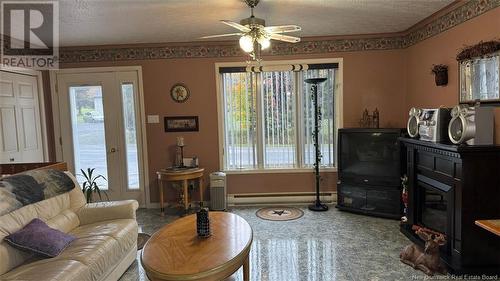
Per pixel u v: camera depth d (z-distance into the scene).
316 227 3.85
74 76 4.72
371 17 3.64
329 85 4.70
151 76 4.72
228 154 4.85
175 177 4.33
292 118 4.78
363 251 3.19
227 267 2.09
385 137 4.04
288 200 4.82
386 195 4.09
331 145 4.77
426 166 3.22
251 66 4.67
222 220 2.87
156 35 4.18
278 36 2.92
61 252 2.33
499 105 2.66
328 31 4.30
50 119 4.75
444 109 2.97
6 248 2.21
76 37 4.10
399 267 2.86
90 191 3.90
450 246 2.79
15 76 4.13
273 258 3.08
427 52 3.92
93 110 4.78
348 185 4.38
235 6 3.08
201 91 4.74
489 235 2.61
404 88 4.60
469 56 2.96
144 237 3.73
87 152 4.84
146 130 4.80
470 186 2.59
